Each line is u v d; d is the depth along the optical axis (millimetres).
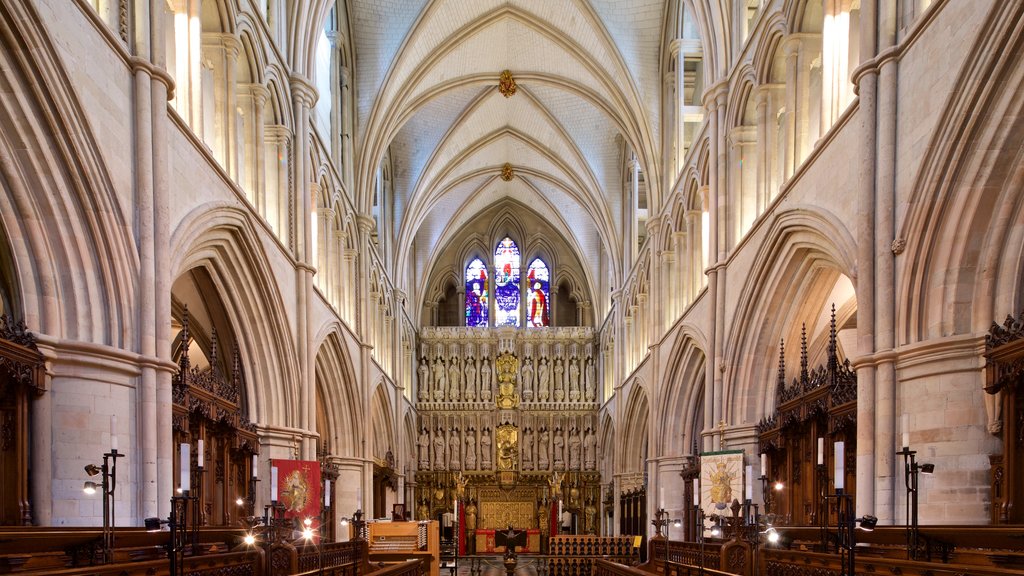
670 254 28719
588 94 32500
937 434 10812
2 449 9797
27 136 9875
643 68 29734
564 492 45188
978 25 9805
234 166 17016
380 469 34875
